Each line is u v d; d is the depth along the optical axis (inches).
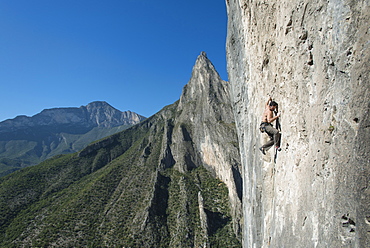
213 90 4869.6
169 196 3336.6
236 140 3718.0
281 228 345.7
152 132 5191.9
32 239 2551.7
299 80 300.4
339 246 201.3
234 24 693.3
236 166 3368.6
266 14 419.8
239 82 722.2
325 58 242.4
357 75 194.9
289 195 325.4
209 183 3563.0
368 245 171.2
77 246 2454.5
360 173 183.9
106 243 2514.8
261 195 506.0
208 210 2903.5
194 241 2536.9
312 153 265.9
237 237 2480.3
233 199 2977.4
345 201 197.9
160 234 2652.6
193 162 4101.9
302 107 295.3
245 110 686.5
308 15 271.1
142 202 3154.5
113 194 3440.0
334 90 228.4
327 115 238.4
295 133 312.7
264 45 439.5
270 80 422.9
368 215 173.2
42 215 3043.8
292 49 315.3
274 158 407.8
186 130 4539.9
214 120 4284.0
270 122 375.6
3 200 3253.0
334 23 224.1
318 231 239.5
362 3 191.3
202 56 5561.0
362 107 188.4
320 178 246.2
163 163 4060.0
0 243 2554.1
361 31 191.9
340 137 211.9
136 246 2484.0
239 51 673.0
